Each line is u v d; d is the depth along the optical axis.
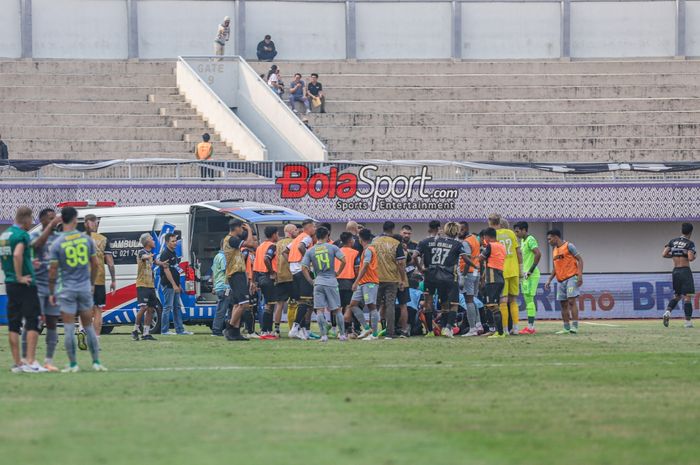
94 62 184.75
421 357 71.00
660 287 134.88
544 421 43.50
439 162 143.12
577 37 198.88
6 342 88.00
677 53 197.75
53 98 172.38
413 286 94.56
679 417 44.59
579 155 166.12
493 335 91.31
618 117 174.25
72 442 39.03
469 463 35.03
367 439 39.38
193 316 105.69
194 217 106.06
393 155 166.25
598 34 198.75
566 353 73.62
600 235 147.50
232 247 88.44
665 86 181.38
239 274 88.69
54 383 56.50
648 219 145.12
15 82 175.62
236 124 156.88
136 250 106.38
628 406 47.59
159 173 138.88
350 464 34.88
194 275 105.56
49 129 163.38
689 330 100.56
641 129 171.25
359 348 78.81
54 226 63.31
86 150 160.00
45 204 136.62
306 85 181.62
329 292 86.75
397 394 51.66
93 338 63.34
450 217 143.25
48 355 63.25
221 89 172.38
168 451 37.25
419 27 199.00
